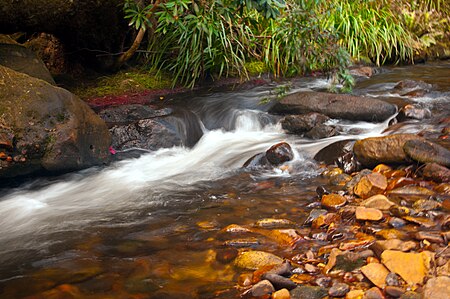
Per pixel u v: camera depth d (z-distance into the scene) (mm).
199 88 7102
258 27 7855
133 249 3449
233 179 4707
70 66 7074
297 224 3660
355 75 7785
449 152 4273
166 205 4195
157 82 7055
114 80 6984
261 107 6391
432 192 3875
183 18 6613
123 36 7012
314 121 5691
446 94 6461
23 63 5699
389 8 9133
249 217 3840
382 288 2746
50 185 4715
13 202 4398
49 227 3893
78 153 4758
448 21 9453
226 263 3186
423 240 3135
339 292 2744
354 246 3207
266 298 2785
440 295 2473
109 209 4184
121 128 5430
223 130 6082
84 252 3449
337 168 4641
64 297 2930
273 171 4832
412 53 8750
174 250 3395
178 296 2885
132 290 2965
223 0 6551
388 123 5684
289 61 7770
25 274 3207
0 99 4531
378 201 3703
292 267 3039
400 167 4375
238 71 7523
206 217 3887
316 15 7145
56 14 5879
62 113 4703
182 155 5465
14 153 4484
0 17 5613
